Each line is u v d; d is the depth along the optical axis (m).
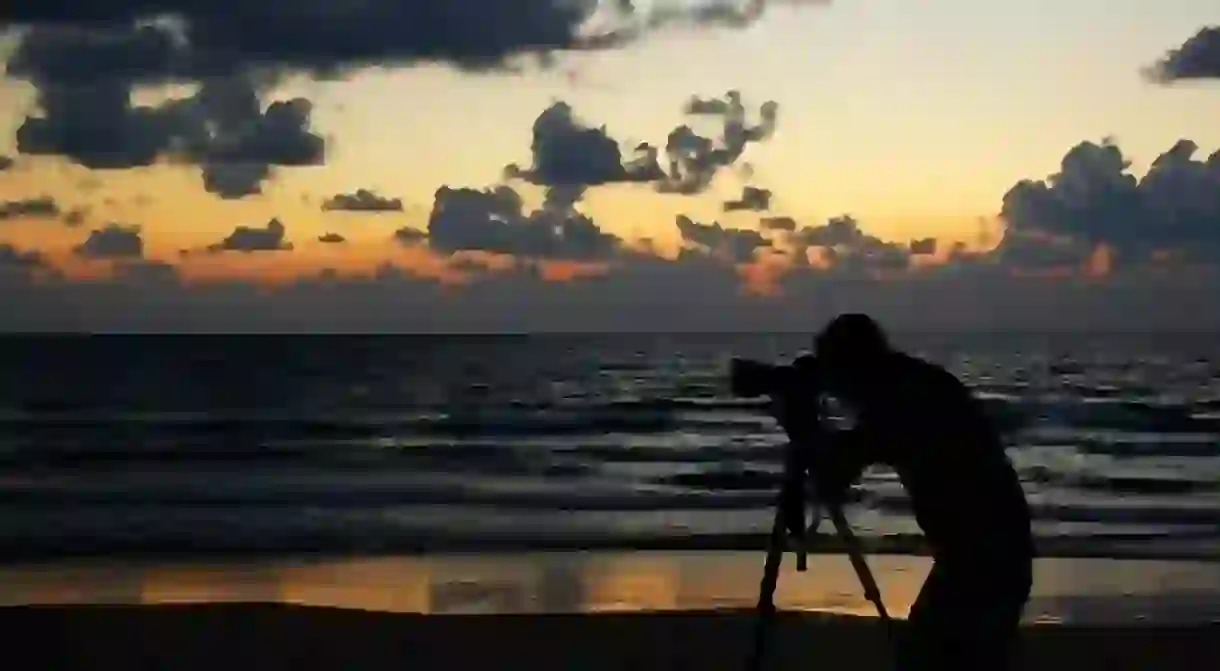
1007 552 3.80
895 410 3.87
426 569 11.59
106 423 31.05
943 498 3.84
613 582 10.58
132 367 55.28
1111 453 24.06
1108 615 8.75
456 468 23.09
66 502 18.27
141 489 19.91
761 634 4.27
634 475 22.14
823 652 6.65
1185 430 27.38
